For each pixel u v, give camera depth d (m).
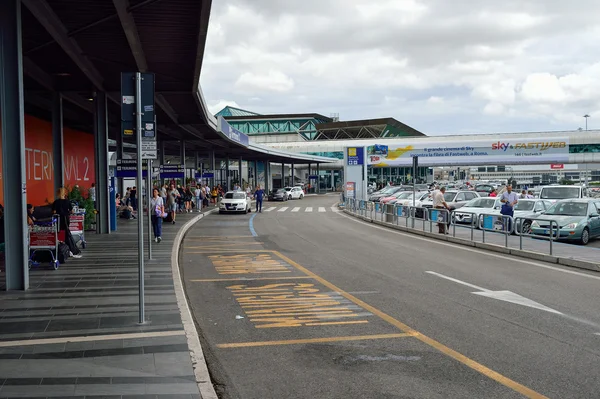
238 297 9.48
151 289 9.59
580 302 8.88
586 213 18.42
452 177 123.75
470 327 7.34
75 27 13.33
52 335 6.65
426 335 6.98
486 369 5.68
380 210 26.77
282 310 8.46
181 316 7.62
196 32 13.66
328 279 11.14
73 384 5.00
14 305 8.34
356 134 96.94
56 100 19.75
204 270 12.52
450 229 20.33
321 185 96.75
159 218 17.30
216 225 26.33
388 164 77.81
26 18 12.12
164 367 5.50
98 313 7.80
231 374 5.66
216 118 33.41
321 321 7.76
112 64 17.08
